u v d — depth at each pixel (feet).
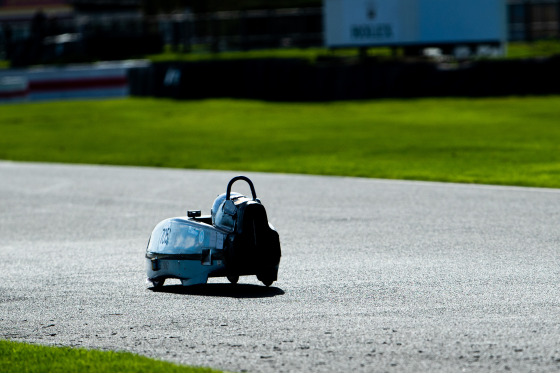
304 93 431.84
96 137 329.72
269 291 96.17
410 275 102.83
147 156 270.87
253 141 298.35
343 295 92.48
